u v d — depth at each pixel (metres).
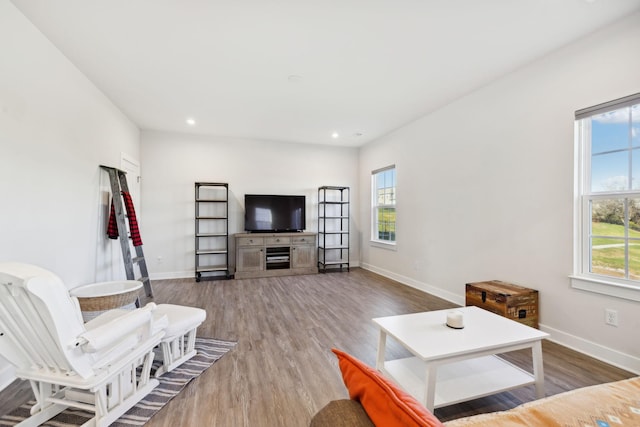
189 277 5.05
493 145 3.10
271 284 4.59
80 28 2.21
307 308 3.43
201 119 4.33
